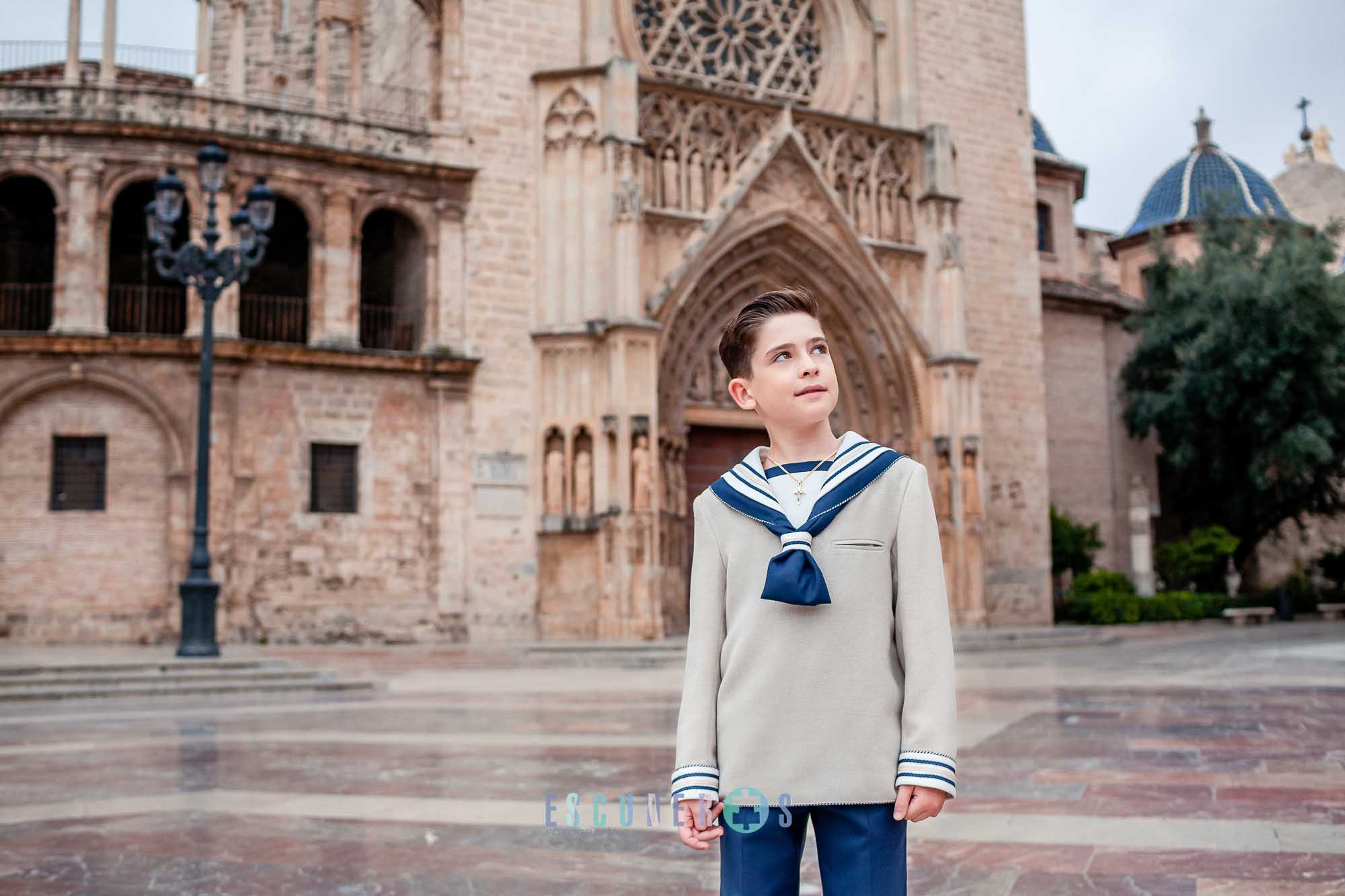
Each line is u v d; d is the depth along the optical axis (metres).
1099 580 38.38
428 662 23.16
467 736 11.86
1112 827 6.87
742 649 2.80
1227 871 5.74
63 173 26.83
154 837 6.94
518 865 6.10
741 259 32.72
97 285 26.70
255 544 27.11
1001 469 36.75
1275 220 44.50
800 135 33.03
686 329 31.98
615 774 9.17
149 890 5.68
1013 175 38.22
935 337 34.91
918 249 35.09
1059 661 23.97
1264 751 10.03
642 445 28.80
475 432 29.33
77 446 26.62
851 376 34.38
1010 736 11.38
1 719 14.29
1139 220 53.31
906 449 34.28
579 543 29.41
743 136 33.19
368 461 28.41
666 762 9.80
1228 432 42.06
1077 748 10.43
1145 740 10.91
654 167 31.66
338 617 27.66
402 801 8.05
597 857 6.28
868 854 2.67
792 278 33.72
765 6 35.66
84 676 17.77
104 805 8.06
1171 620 37.75
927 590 2.81
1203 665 21.42
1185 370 41.56
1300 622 41.81
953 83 37.44
